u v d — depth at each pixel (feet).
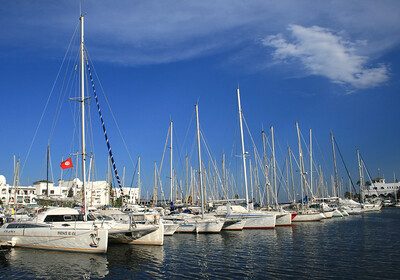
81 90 78.89
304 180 178.91
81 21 81.30
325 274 51.70
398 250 71.77
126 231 72.90
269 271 54.24
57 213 74.43
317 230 114.11
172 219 114.93
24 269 56.75
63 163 78.54
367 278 49.16
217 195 202.59
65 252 69.05
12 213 110.52
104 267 58.13
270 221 118.11
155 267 58.18
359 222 146.72
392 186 437.58
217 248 77.05
